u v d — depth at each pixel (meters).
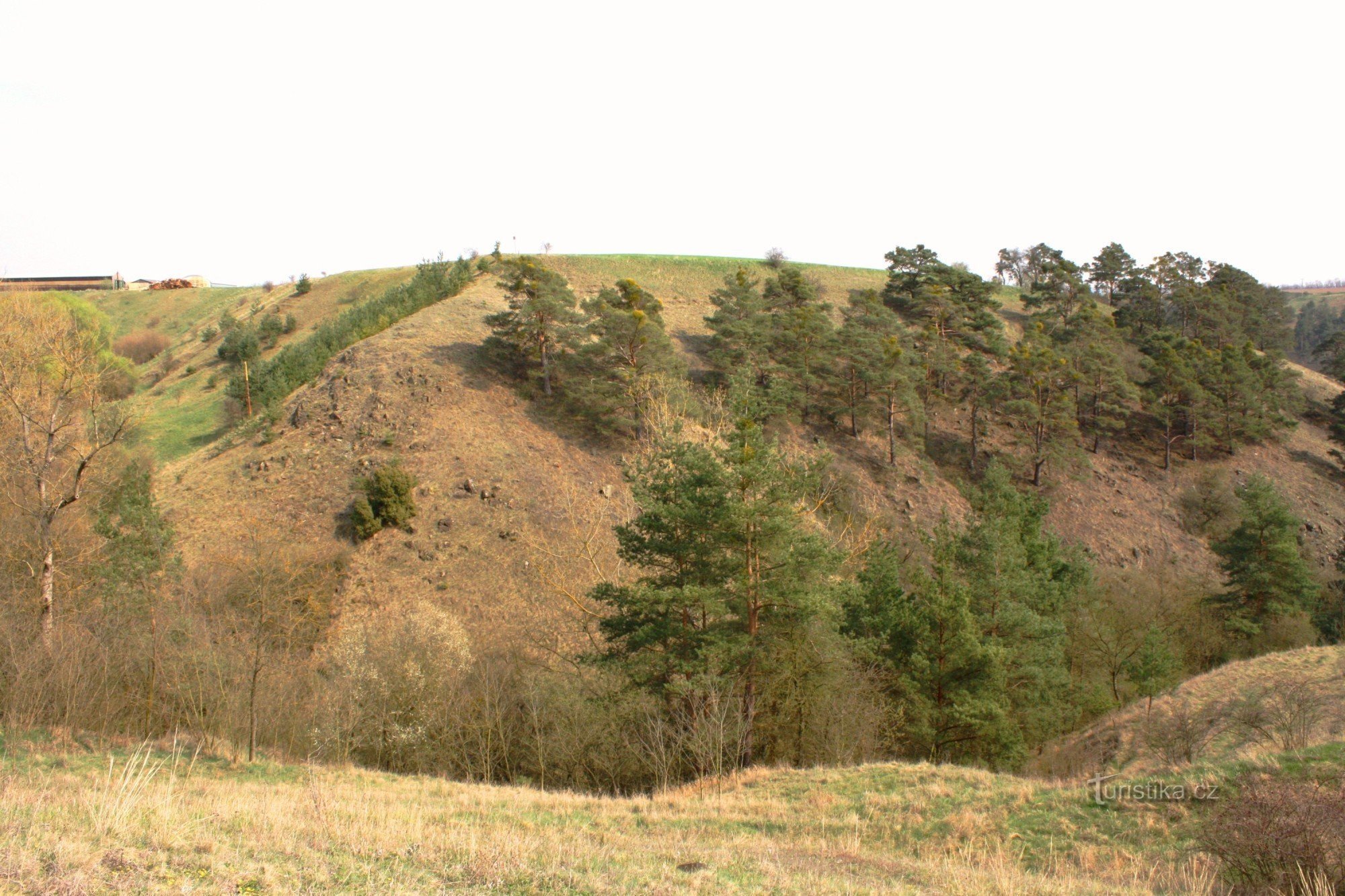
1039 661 29.38
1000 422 71.94
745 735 23.92
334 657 30.41
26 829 8.13
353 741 24.84
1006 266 131.75
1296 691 21.31
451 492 45.41
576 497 47.28
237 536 40.72
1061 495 65.81
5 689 22.47
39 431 28.00
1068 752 28.67
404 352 56.78
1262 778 12.84
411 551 41.22
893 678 28.11
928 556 48.62
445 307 66.81
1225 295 101.06
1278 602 45.06
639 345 53.56
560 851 10.21
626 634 25.95
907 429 66.00
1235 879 10.43
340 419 50.50
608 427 52.69
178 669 24.52
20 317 29.72
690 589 23.00
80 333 32.22
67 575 27.80
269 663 25.55
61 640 23.73
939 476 63.72
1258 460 74.38
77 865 7.12
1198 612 48.16
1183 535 64.56
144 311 115.81
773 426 59.25
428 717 25.97
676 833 14.82
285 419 52.97
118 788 9.81
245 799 14.30
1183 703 25.31
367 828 10.53
